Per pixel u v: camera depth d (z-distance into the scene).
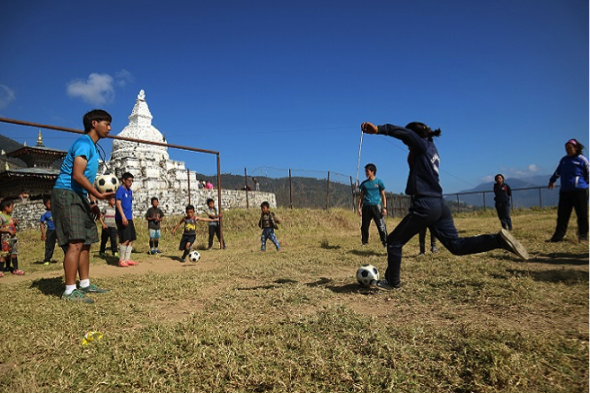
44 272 7.32
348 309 3.07
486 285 3.65
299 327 2.62
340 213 17.97
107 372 1.93
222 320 2.87
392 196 28.94
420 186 3.33
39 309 3.36
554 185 7.20
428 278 4.23
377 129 3.36
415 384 1.74
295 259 6.58
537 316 2.71
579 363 1.87
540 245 6.67
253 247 10.63
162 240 12.69
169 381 1.82
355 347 2.21
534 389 1.63
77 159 3.94
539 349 2.02
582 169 6.81
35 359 2.19
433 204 3.29
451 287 3.72
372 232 14.31
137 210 19.98
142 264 7.68
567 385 1.65
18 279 6.16
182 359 2.05
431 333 2.38
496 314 2.81
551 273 4.05
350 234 13.55
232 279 4.96
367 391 1.68
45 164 28.97
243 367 1.92
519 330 2.40
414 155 3.40
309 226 15.15
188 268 6.68
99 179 4.43
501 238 3.12
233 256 8.29
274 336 2.39
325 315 2.83
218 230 11.09
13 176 24.86
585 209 6.83
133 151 24.88
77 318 3.04
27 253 11.22
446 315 2.83
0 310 3.34
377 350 2.12
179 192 21.53
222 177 24.25
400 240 3.60
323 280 4.54
